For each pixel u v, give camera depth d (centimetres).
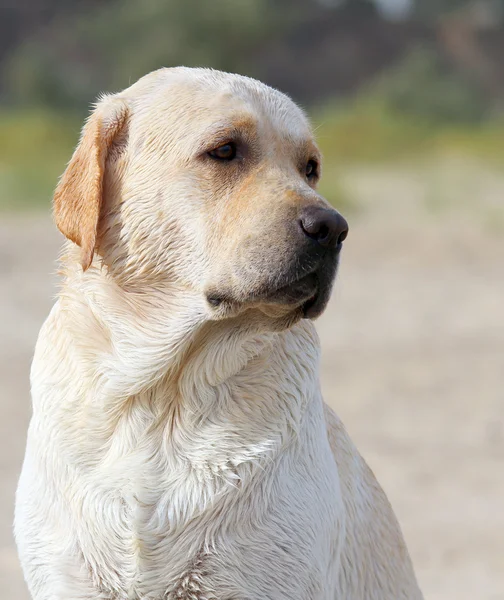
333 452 873
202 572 783
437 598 1165
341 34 12481
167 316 805
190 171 812
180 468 791
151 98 842
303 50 12244
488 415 1800
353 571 872
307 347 840
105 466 793
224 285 785
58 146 5691
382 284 2852
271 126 835
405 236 3497
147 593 792
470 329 2386
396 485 1501
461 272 3003
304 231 770
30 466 825
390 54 12406
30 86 10350
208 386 798
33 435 825
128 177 823
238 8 10788
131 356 798
